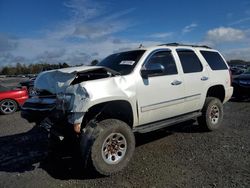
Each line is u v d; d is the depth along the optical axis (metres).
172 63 5.31
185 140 5.68
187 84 5.45
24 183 3.88
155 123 5.00
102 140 3.92
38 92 4.93
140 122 4.66
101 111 4.23
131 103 4.40
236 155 4.66
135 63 4.72
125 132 4.18
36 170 4.34
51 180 3.96
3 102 10.26
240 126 6.81
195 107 5.80
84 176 4.05
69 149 4.90
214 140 5.62
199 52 6.12
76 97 3.88
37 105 4.69
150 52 4.96
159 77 4.89
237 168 4.11
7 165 4.60
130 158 4.26
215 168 4.13
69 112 3.92
